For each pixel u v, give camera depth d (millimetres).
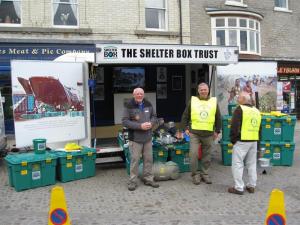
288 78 13117
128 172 5875
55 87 5855
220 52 6199
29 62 5633
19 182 5105
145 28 10578
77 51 9828
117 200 4680
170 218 4059
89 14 9977
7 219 4066
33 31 9539
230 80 8344
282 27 12914
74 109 6031
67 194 4941
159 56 5832
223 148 6406
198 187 5207
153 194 4906
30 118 5652
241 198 4723
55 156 5414
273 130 6391
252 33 12109
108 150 6180
